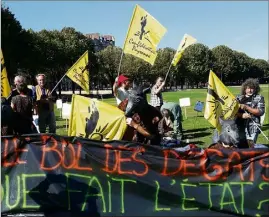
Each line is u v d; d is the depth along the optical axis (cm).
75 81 921
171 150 516
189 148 530
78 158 512
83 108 633
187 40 986
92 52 7106
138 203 508
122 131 620
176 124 1176
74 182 508
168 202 511
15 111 666
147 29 793
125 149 515
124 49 798
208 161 516
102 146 514
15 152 509
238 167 518
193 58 9781
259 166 519
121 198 509
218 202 513
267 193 517
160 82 1148
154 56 797
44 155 511
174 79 9238
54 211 504
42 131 965
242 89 742
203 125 1689
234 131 571
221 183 515
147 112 624
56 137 516
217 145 578
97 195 508
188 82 10550
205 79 10219
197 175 514
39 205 504
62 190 506
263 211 516
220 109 671
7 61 4747
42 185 507
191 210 511
